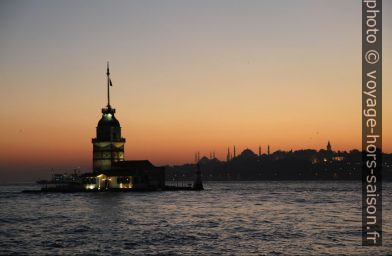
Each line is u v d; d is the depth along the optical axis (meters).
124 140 191.38
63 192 194.00
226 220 91.88
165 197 161.50
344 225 83.38
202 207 120.94
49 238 70.62
